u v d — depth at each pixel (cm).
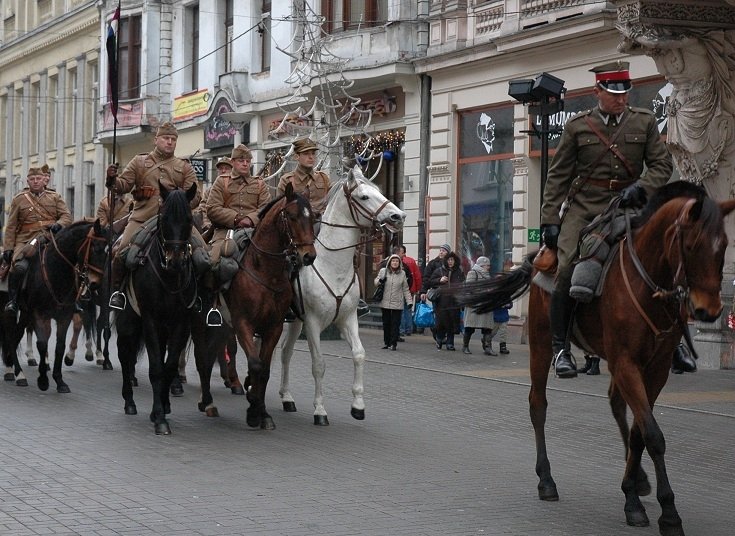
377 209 1295
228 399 1563
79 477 1006
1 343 1761
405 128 3025
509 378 1877
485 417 1443
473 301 1027
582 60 2427
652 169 904
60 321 1599
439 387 1748
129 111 4275
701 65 1997
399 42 2934
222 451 1149
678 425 1395
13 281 1625
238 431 1279
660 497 811
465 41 2789
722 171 2048
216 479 1009
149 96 4231
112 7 4462
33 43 5394
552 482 955
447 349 2412
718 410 1517
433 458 1141
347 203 1312
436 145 2897
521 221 2608
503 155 2692
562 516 899
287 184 1241
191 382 1777
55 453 1118
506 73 2659
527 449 1214
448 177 2867
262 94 3625
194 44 4131
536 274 965
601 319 875
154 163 1385
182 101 4122
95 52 4756
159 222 1253
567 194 930
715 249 764
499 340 2419
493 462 1130
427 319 2488
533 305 966
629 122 911
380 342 2598
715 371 1977
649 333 833
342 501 932
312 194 1444
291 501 927
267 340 1295
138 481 992
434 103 2909
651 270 826
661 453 812
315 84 3073
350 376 1878
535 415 974
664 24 1958
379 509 907
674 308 821
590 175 916
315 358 1332
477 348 2467
